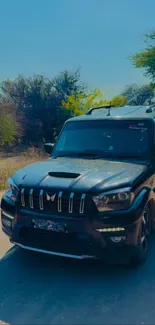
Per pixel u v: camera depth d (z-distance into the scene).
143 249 3.78
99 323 2.79
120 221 3.29
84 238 3.26
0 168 10.91
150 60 26.42
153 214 4.20
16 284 3.46
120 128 4.69
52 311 2.97
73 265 3.87
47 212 3.40
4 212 3.77
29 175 3.74
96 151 4.57
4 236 4.80
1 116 23.75
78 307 3.03
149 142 4.42
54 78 33.19
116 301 3.12
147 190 3.81
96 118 4.99
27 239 3.58
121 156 4.39
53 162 4.23
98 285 3.42
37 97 31.81
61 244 3.39
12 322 2.82
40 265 3.88
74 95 30.59
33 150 17.03
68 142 4.89
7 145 24.20
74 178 3.50
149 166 4.17
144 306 3.03
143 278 3.56
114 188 3.37
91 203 3.26
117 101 27.75
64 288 3.37
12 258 4.07
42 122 30.72
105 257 3.38
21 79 32.31
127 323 2.78
